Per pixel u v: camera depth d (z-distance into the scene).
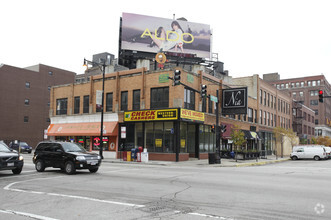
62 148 16.03
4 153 14.48
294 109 64.88
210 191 10.39
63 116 36.41
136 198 9.09
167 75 28.22
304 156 38.69
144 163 25.42
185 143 28.89
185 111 27.47
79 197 9.20
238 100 33.44
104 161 27.28
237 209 7.69
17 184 11.91
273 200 8.86
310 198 9.20
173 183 12.34
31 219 6.70
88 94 34.50
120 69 47.47
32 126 60.69
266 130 47.66
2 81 56.38
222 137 34.38
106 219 6.68
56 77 65.94
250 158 32.78
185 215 7.04
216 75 44.53
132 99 30.53
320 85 105.12
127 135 30.58
